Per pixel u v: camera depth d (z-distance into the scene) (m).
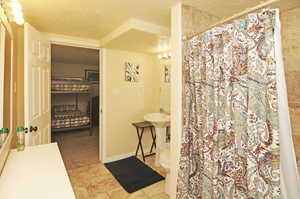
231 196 1.17
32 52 1.71
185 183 1.47
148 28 1.96
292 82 1.50
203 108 1.37
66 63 5.52
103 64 2.78
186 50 1.53
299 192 1.00
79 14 1.75
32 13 1.72
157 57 3.17
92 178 2.34
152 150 3.33
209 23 1.77
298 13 1.46
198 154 1.45
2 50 1.25
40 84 1.94
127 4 1.55
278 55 0.97
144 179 2.32
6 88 1.39
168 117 2.71
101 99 2.85
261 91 1.00
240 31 1.10
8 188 0.87
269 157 0.97
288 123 0.98
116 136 2.96
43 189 0.87
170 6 1.59
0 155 1.01
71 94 5.66
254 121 1.02
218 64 1.25
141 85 3.22
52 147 1.47
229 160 1.19
